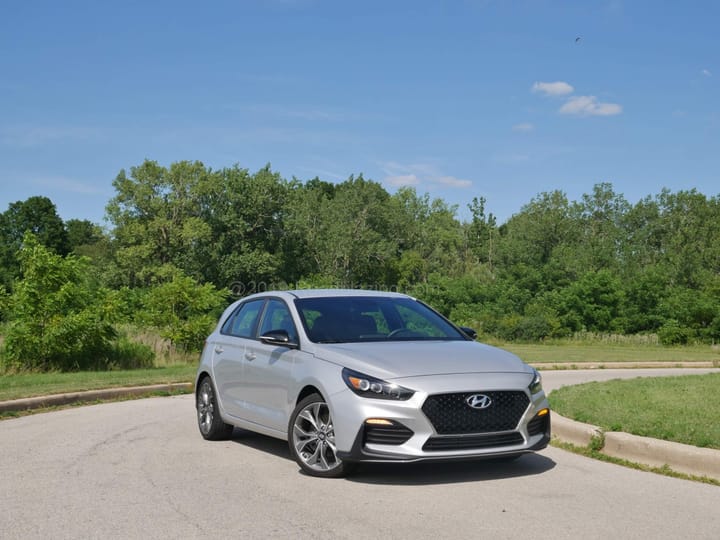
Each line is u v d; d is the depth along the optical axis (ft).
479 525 18.01
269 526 17.98
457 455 21.29
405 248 326.65
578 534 17.33
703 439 25.85
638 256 239.71
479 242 370.12
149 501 20.42
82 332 59.11
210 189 262.26
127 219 261.03
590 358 89.25
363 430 21.63
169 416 37.42
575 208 264.52
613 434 27.14
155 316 72.59
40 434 31.81
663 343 129.70
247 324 29.68
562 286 179.01
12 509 19.70
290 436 24.18
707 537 17.20
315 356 24.16
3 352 58.54
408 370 22.11
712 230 242.17
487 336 140.97
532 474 23.75
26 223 315.78
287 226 271.69
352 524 18.10
